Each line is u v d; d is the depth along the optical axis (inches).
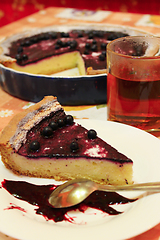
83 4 52.7
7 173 17.1
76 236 13.3
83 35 29.9
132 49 19.8
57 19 37.9
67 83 21.4
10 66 25.3
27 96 23.0
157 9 48.6
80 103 22.4
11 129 17.7
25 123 18.1
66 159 16.9
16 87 23.0
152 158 16.6
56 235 13.4
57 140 17.6
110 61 18.2
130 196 15.5
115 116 19.2
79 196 15.6
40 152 17.0
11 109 22.5
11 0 53.7
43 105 18.9
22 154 17.0
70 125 18.5
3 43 28.4
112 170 16.8
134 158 16.8
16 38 29.7
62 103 22.4
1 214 14.3
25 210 15.2
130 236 13.2
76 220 14.7
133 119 18.8
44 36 29.7
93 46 26.6
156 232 14.2
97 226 13.7
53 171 17.3
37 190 16.4
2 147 16.9
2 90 24.9
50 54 26.7
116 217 14.5
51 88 21.8
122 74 17.7
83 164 17.0
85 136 17.8
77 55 27.3
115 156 16.6
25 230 13.6
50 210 15.2
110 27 30.4
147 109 18.2
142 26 33.3
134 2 49.3
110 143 17.6
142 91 17.7
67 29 31.2
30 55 26.8
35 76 21.7
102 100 22.4
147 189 15.0
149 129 19.0
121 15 38.4
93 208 15.2
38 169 17.2
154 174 15.9
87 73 22.7
